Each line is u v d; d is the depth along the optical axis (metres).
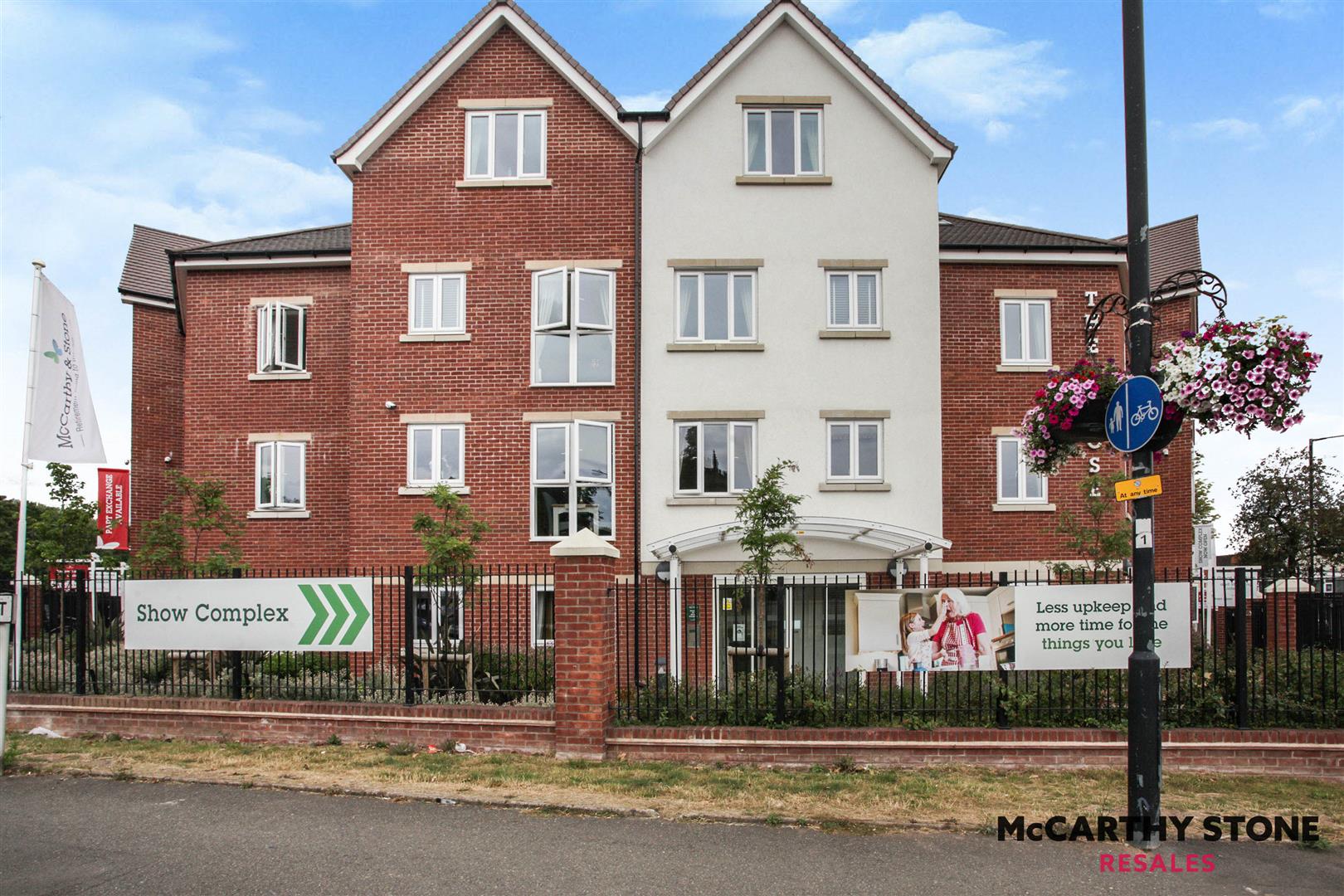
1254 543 26.38
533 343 16.03
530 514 15.80
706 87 16.11
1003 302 17.55
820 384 15.97
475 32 16.19
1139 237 7.49
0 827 7.40
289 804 8.03
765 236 16.14
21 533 13.30
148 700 10.54
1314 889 6.49
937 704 9.84
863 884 6.42
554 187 16.19
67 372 14.05
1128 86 7.52
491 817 7.70
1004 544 17.00
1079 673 9.88
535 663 11.39
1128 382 7.43
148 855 6.79
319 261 17.69
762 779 8.80
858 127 16.28
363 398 16.05
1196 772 9.30
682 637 15.20
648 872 6.55
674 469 15.86
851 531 14.45
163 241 22.20
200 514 14.73
